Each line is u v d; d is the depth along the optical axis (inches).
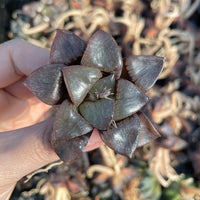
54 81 5.7
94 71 5.6
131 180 10.1
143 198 10.2
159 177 10.2
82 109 5.7
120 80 5.8
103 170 10.0
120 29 11.5
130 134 5.6
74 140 5.7
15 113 9.3
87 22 11.6
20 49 8.2
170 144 10.1
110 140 5.6
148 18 11.7
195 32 11.6
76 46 5.9
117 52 5.7
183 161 10.8
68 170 10.2
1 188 7.0
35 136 6.3
